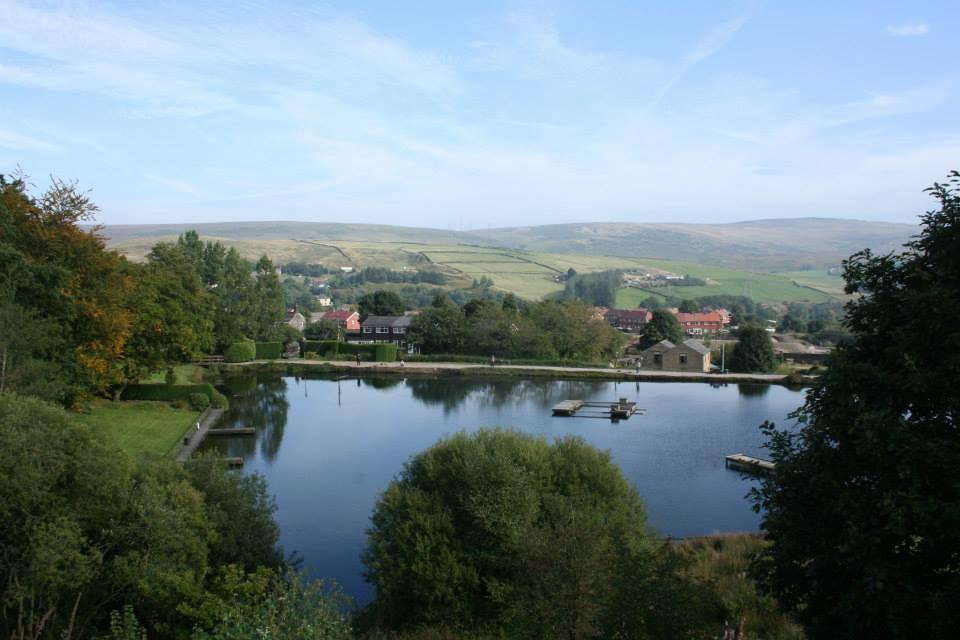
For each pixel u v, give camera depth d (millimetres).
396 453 57031
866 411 13727
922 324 13867
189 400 71562
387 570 27766
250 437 62531
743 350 110250
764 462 52281
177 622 21797
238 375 107375
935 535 12484
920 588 13023
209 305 88250
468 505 27766
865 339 16016
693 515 41656
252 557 27703
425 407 80125
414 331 128625
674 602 16656
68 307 49469
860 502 13719
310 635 16656
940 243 14750
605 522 26719
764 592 16719
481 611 26625
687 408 79562
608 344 130375
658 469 52281
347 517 41469
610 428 67875
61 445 22125
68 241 52500
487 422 71000
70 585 19938
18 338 39625
